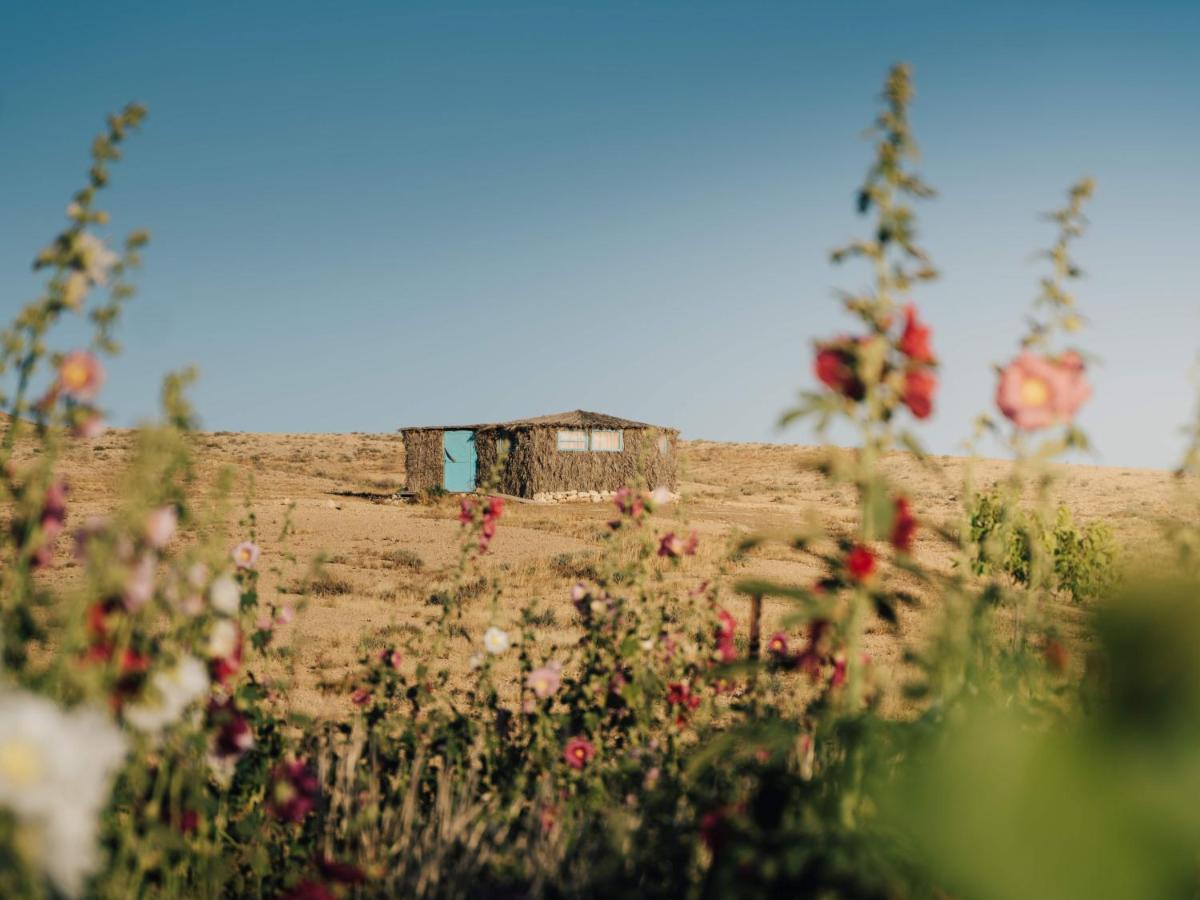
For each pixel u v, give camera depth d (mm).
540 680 5227
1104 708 1248
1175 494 2414
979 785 1275
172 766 2945
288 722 4504
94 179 2797
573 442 39594
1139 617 1217
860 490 2289
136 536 2500
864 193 2195
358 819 3809
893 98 2203
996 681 2611
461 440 42062
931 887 1770
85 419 2748
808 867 1872
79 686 2354
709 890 2254
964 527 2674
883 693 2668
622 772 4480
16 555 2740
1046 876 1225
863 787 2123
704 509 40875
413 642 10633
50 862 1670
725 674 2676
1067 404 2188
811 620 2449
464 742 4883
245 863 3623
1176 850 1192
